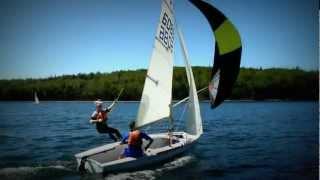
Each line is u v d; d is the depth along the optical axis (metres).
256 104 65.75
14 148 18.06
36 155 16.00
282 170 13.67
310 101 74.31
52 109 55.66
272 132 24.83
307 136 22.80
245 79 81.69
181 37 15.86
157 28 14.34
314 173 13.20
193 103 15.99
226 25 15.24
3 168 13.19
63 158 15.25
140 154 12.67
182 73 63.66
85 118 37.75
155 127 27.91
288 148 18.36
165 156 13.59
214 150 17.59
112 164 11.87
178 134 16.17
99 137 22.19
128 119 35.59
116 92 84.88
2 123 31.64
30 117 39.09
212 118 36.50
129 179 11.88
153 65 14.39
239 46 15.34
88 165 12.11
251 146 18.89
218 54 15.66
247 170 13.59
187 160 14.72
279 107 56.47
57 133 24.27
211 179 12.29
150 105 14.52
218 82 15.77
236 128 27.17
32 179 11.74
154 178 12.05
